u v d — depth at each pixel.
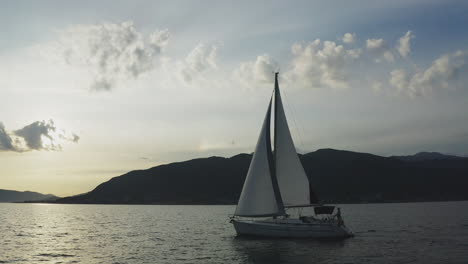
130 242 38.56
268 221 36.44
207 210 143.00
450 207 119.62
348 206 154.50
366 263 25.38
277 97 37.53
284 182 36.25
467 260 26.14
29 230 54.12
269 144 36.47
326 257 27.47
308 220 36.44
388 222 60.75
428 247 31.89
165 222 71.31
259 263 25.81
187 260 27.61
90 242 38.91
